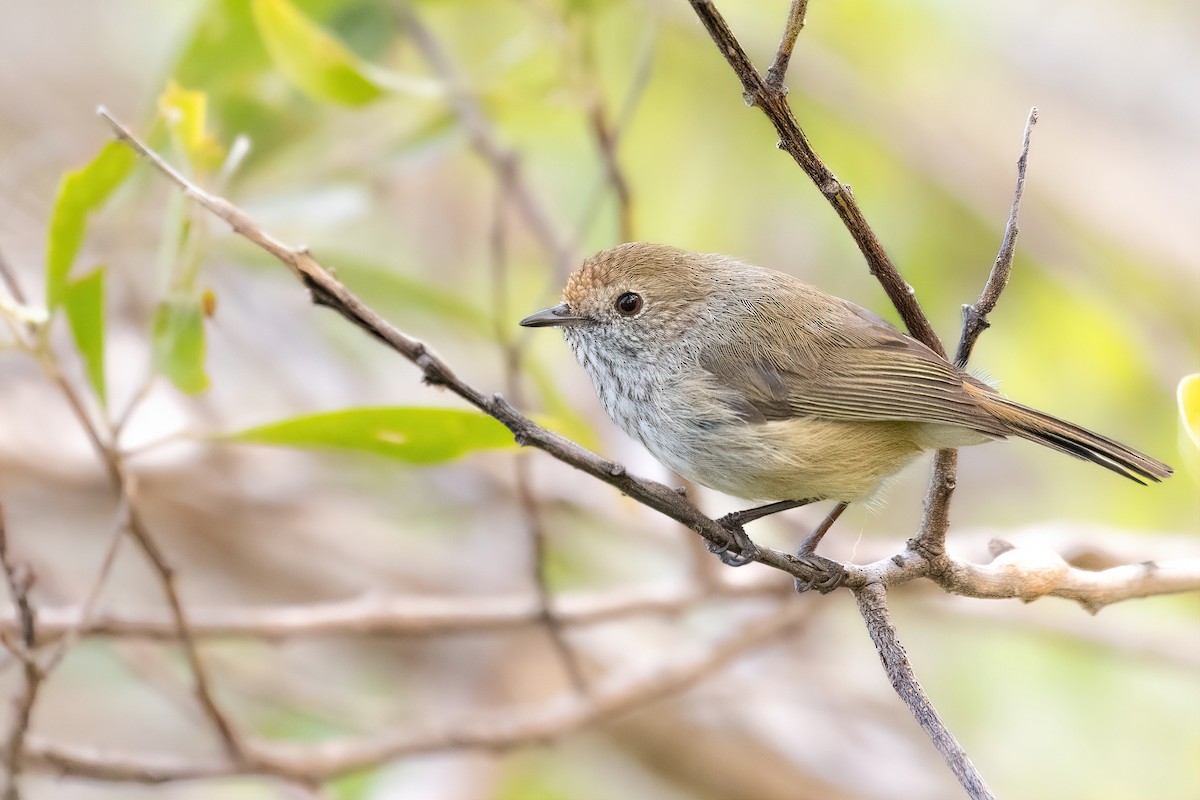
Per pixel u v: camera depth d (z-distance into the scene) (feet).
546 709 33.96
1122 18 45.34
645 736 39.45
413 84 31.22
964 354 21.15
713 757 39.60
